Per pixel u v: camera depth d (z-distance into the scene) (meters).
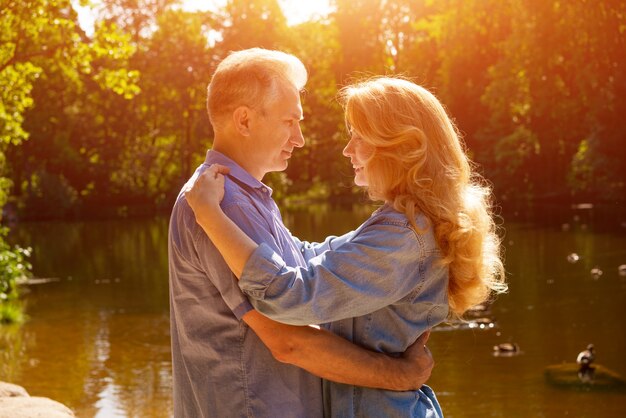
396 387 2.44
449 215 2.39
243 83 2.52
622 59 24.38
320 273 2.31
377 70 50.06
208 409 2.46
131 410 8.25
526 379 9.23
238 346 2.43
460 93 40.38
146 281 17.92
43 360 10.65
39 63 14.46
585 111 28.39
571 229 24.45
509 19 29.44
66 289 16.98
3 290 15.59
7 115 14.53
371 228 2.38
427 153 2.43
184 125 48.38
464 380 9.27
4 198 17.44
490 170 38.69
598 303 13.30
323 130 53.34
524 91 29.52
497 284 2.58
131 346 11.41
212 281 2.41
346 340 2.41
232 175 2.50
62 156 43.50
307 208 42.28
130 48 14.20
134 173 46.69
